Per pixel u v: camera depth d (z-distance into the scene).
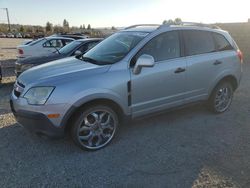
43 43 11.30
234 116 5.08
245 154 3.60
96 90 3.40
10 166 3.20
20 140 3.87
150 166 3.27
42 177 3.00
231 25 15.01
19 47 11.21
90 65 3.76
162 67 4.02
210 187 2.88
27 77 3.64
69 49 7.37
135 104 3.86
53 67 3.86
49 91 3.22
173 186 2.89
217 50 4.86
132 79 3.72
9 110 5.16
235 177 3.07
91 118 3.56
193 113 5.18
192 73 4.42
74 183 2.92
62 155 3.49
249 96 6.57
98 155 3.52
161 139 4.02
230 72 5.00
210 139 4.05
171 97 4.26
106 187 2.86
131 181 2.96
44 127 3.26
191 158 3.47
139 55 3.84
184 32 4.41
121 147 3.75
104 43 4.56
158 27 4.23
